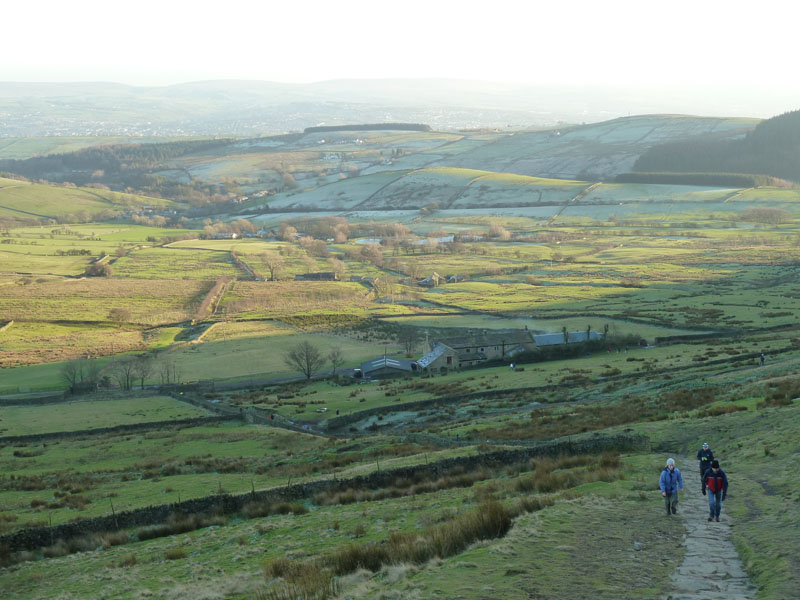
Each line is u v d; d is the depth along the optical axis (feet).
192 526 125.29
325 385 377.71
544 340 419.33
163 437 258.98
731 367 269.03
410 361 413.39
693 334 415.85
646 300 581.94
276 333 555.69
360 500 131.64
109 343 547.08
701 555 71.26
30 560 114.93
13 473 208.33
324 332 553.23
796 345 307.99
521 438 182.70
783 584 59.57
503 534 82.33
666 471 89.20
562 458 140.26
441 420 249.75
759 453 121.19
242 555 97.40
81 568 103.71
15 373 453.17
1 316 643.04
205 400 347.77
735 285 643.04
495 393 285.64
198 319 627.46
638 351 371.76
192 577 89.76
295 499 137.49
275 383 400.88
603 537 78.23
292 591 69.72
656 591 61.16
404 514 110.52
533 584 63.10
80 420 311.06
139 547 114.11
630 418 188.14
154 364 463.83
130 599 81.66
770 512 85.97
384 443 203.41
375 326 567.18
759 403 167.84
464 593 61.26
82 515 139.44
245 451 220.43
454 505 111.75
